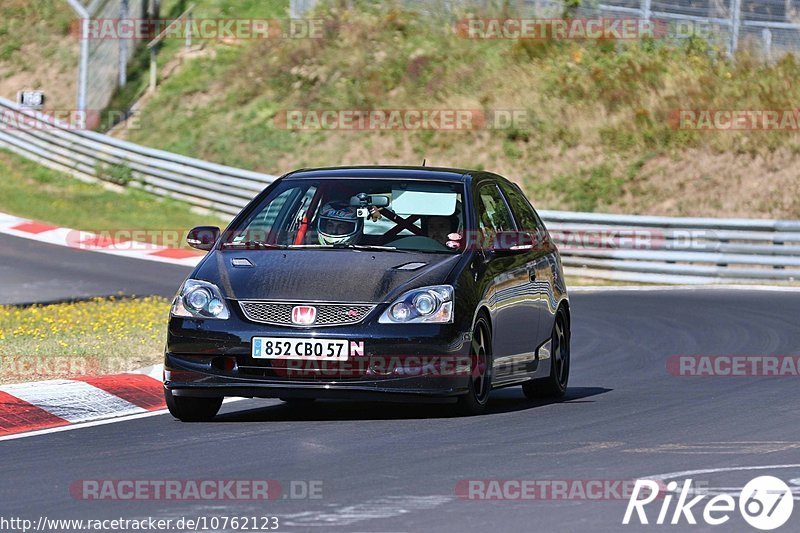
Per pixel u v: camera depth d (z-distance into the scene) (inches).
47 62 4525.1
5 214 3319.4
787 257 2679.6
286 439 948.0
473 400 1060.5
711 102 3526.1
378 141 3713.1
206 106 4030.5
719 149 3363.7
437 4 4141.2
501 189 1240.8
